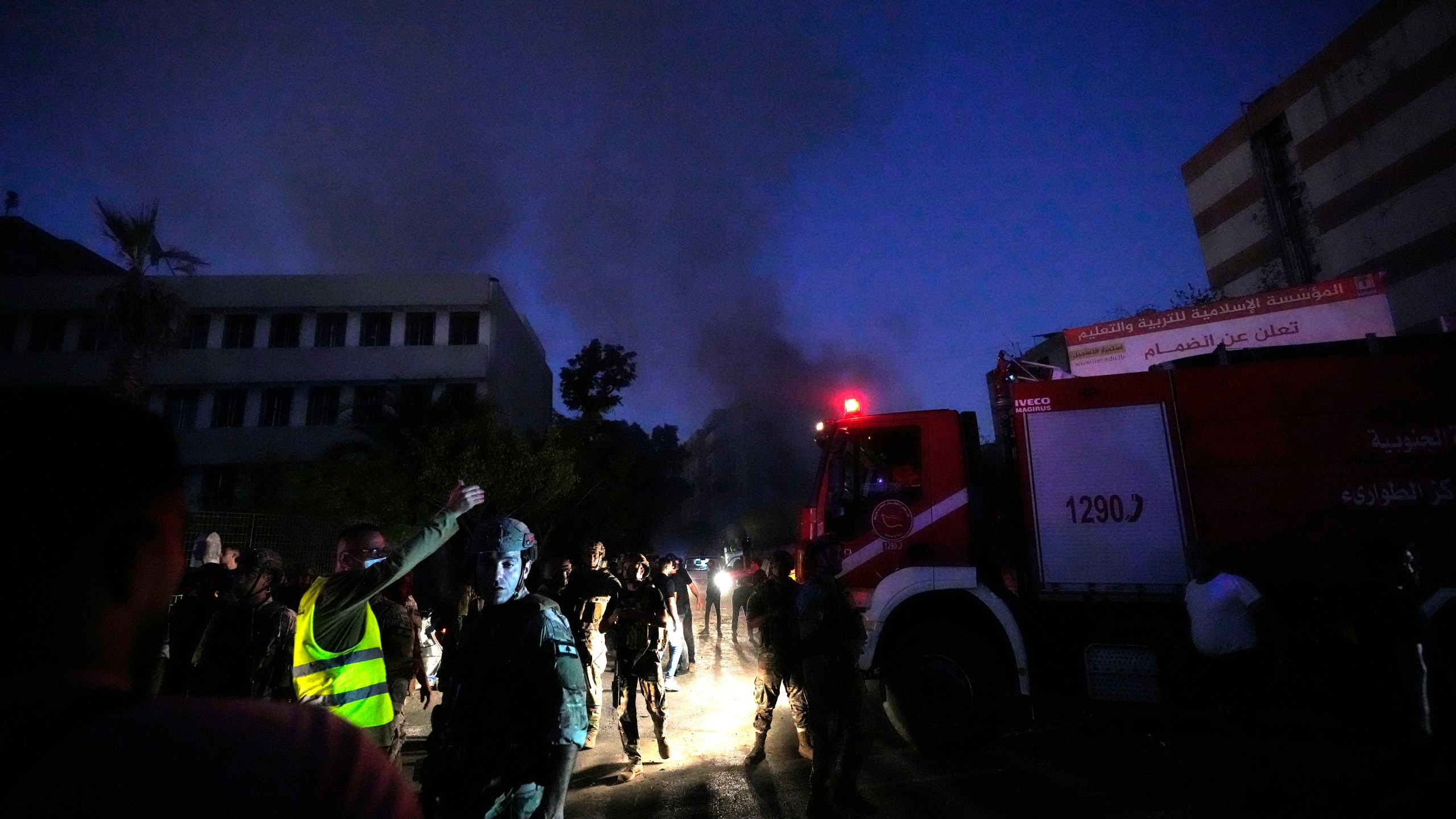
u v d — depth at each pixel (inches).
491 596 103.3
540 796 92.7
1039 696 307.0
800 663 220.5
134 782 21.6
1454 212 1095.6
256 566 155.7
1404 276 1163.9
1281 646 228.2
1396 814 172.2
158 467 30.2
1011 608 247.3
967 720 235.1
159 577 29.8
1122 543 251.9
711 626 761.0
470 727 97.0
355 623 125.8
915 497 269.1
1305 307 340.8
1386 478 233.6
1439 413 233.3
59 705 23.4
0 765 21.3
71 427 27.7
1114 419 261.6
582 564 270.2
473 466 690.8
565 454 770.2
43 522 25.8
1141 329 363.6
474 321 1245.7
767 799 204.8
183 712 24.6
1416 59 1148.5
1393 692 186.9
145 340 719.7
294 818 23.4
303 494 690.2
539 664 97.4
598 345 1349.7
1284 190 1400.1
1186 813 179.0
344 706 123.2
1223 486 246.5
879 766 229.1
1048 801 191.5
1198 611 213.5
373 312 1236.5
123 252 726.5
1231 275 1502.2
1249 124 1455.5
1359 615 194.9
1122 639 246.8
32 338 1186.0
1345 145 1258.0
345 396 1196.5
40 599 25.1
